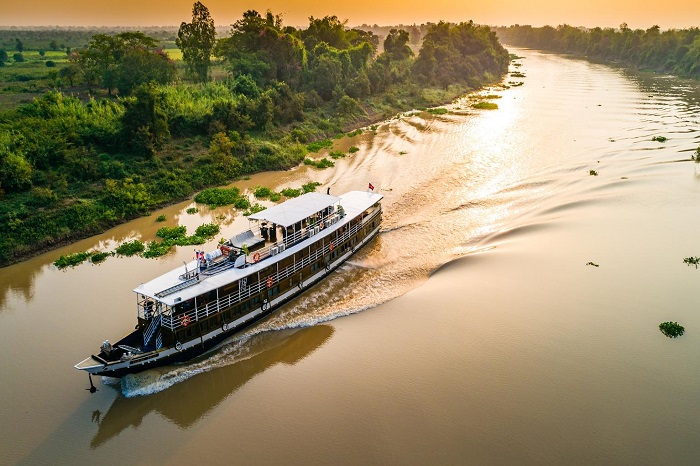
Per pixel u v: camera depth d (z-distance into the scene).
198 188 63.72
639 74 166.38
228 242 38.00
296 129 85.19
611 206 52.84
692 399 27.12
